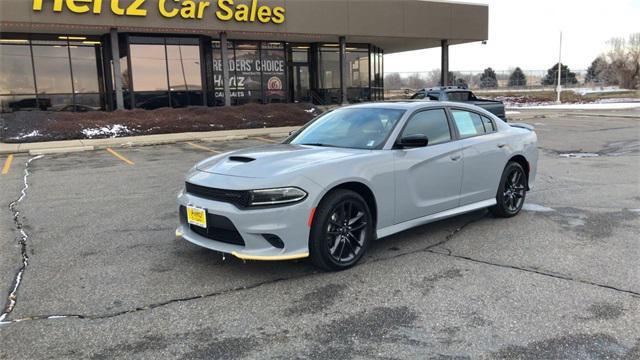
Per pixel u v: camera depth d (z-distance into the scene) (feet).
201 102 77.10
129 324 11.73
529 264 15.31
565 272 14.62
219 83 80.33
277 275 14.60
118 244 17.69
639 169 32.45
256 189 13.57
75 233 19.16
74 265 15.61
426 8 85.15
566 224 19.70
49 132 55.26
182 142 53.57
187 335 11.20
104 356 10.37
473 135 19.40
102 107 73.87
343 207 14.75
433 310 12.28
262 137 57.52
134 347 10.71
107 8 62.39
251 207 13.58
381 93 103.04
